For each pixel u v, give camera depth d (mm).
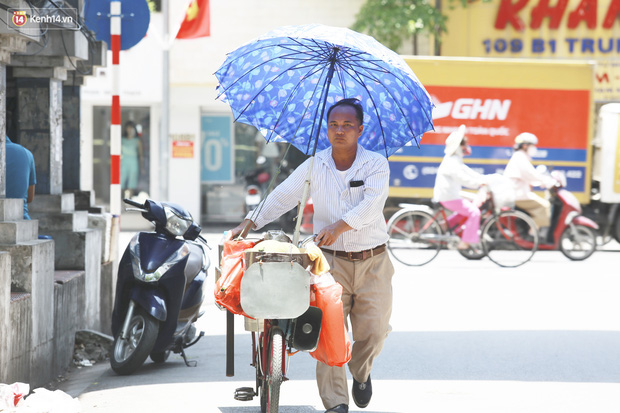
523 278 34031
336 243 13383
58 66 21953
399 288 31094
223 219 58938
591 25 56750
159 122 57656
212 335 23156
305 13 57500
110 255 23984
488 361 19359
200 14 40281
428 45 56219
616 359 19562
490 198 38844
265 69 14164
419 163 43969
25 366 15727
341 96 14398
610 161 43938
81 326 20484
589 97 44312
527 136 39000
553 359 19562
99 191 57875
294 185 13461
